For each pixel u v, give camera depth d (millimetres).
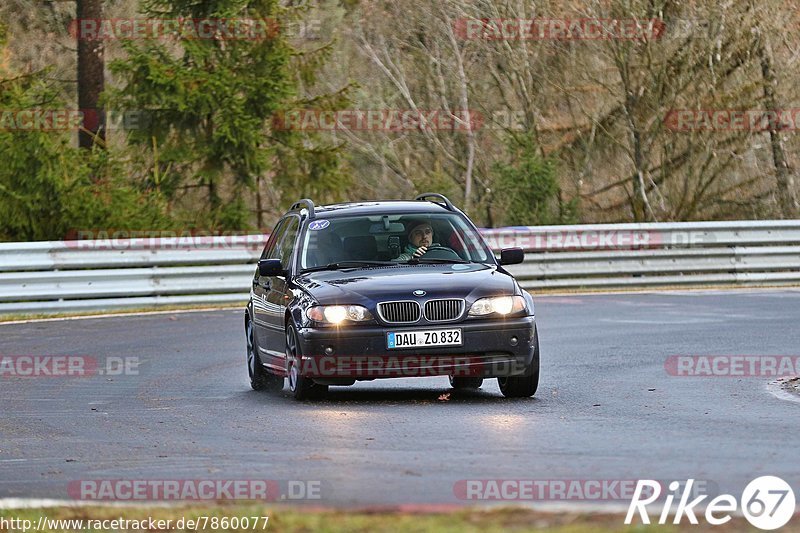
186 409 31953
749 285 73562
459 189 101188
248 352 37625
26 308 60438
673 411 29641
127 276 62875
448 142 104625
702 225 74250
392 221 35406
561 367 39250
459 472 21953
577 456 23359
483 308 31375
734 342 45125
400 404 31641
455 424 27750
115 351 46188
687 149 98000
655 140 96625
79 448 26203
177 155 85125
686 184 97312
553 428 26969
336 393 34875
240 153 85438
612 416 28844
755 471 21484
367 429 27312
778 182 97312
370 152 102562
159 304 63438
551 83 98750
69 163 75125
